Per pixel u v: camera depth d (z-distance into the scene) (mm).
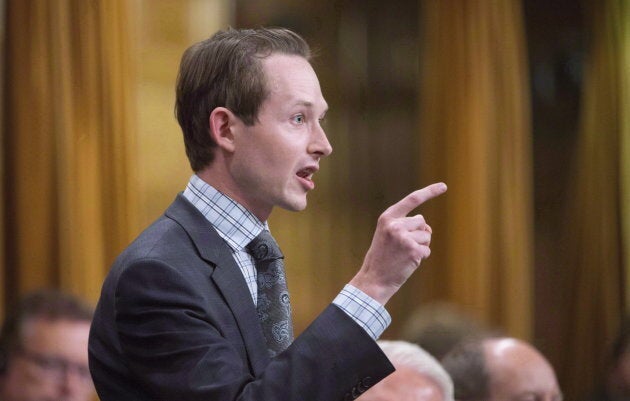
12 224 13305
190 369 4496
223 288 4812
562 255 21391
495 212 18891
